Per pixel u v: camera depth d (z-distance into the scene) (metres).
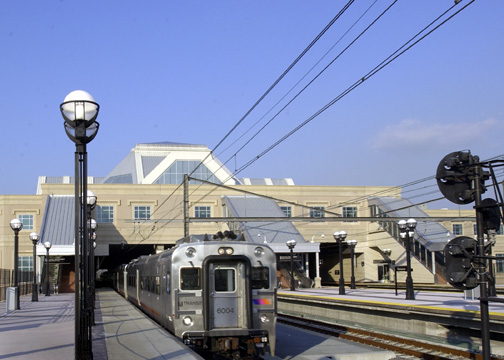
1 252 56.50
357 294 31.20
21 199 57.25
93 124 11.88
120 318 22.78
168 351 13.45
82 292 12.16
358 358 15.15
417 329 20.14
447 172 8.33
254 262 14.80
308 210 60.34
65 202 55.88
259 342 14.48
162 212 58.16
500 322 15.89
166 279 15.75
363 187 61.84
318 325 23.47
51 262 49.59
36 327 19.09
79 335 11.20
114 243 56.62
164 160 64.75
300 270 52.88
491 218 8.10
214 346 14.62
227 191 59.56
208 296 14.33
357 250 60.22
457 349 15.40
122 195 57.59
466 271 8.09
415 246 50.69
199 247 14.68
